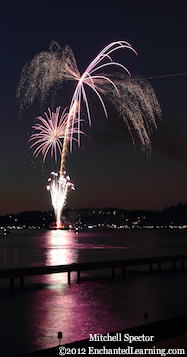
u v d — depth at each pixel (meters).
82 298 23.11
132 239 150.88
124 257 55.62
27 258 55.34
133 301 22.12
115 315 18.50
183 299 22.55
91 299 22.75
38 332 15.55
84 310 19.69
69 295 24.23
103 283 29.45
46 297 23.55
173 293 24.69
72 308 20.20
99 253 65.38
